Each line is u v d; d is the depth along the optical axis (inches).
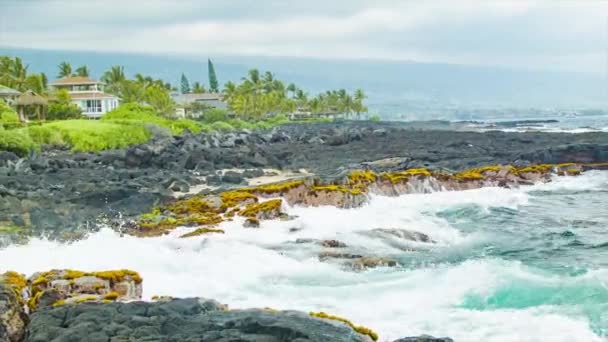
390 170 1750.7
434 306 707.4
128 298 662.5
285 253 950.4
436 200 1493.6
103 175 1695.4
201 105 5452.8
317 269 874.8
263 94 5930.1
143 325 521.7
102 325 516.7
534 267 877.8
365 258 919.7
